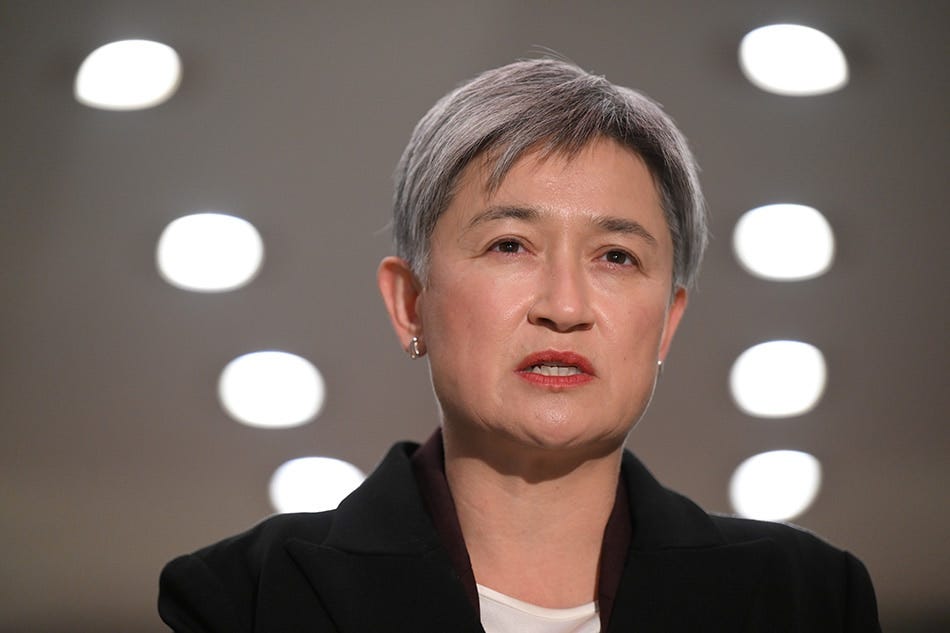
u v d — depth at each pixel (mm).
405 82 11047
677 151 4977
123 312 12523
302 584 4879
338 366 13062
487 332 4629
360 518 5035
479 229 4719
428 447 5242
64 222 11812
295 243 12125
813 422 13633
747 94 11164
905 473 14086
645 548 4949
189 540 14453
